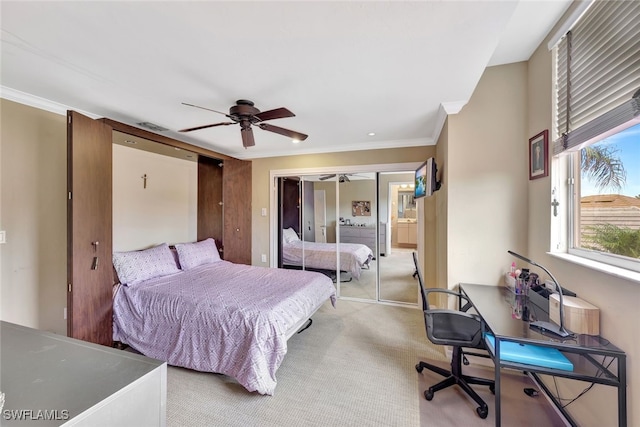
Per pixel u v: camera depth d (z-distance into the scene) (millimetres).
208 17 1315
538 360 1441
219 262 3758
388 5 1245
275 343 2004
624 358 1271
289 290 2594
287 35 1469
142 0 1198
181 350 2203
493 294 2166
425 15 1312
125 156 3494
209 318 2148
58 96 2287
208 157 4094
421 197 3455
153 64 1771
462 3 1236
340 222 4359
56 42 1529
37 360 873
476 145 2447
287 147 4156
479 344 1822
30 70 1856
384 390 2029
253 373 1890
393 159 3885
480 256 2439
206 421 1712
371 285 4215
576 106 1727
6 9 1252
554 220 1921
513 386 2072
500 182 2393
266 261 4598
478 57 1698
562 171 1921
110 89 2145
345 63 1762
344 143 3932
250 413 1783
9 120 2236
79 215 2211
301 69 1836
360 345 2715
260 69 1833
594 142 1601
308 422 1714
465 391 1922
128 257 2814
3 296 2221
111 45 1561
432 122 2984
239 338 2031
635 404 1239
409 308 3795
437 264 3447
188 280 2859
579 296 1652
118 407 731
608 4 1452
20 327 1081
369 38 1499
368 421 1728
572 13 1687
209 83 2035
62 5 1230
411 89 2146
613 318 1376
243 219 4324
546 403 1886
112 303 2504
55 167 2520
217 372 2086
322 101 2383
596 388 1509
